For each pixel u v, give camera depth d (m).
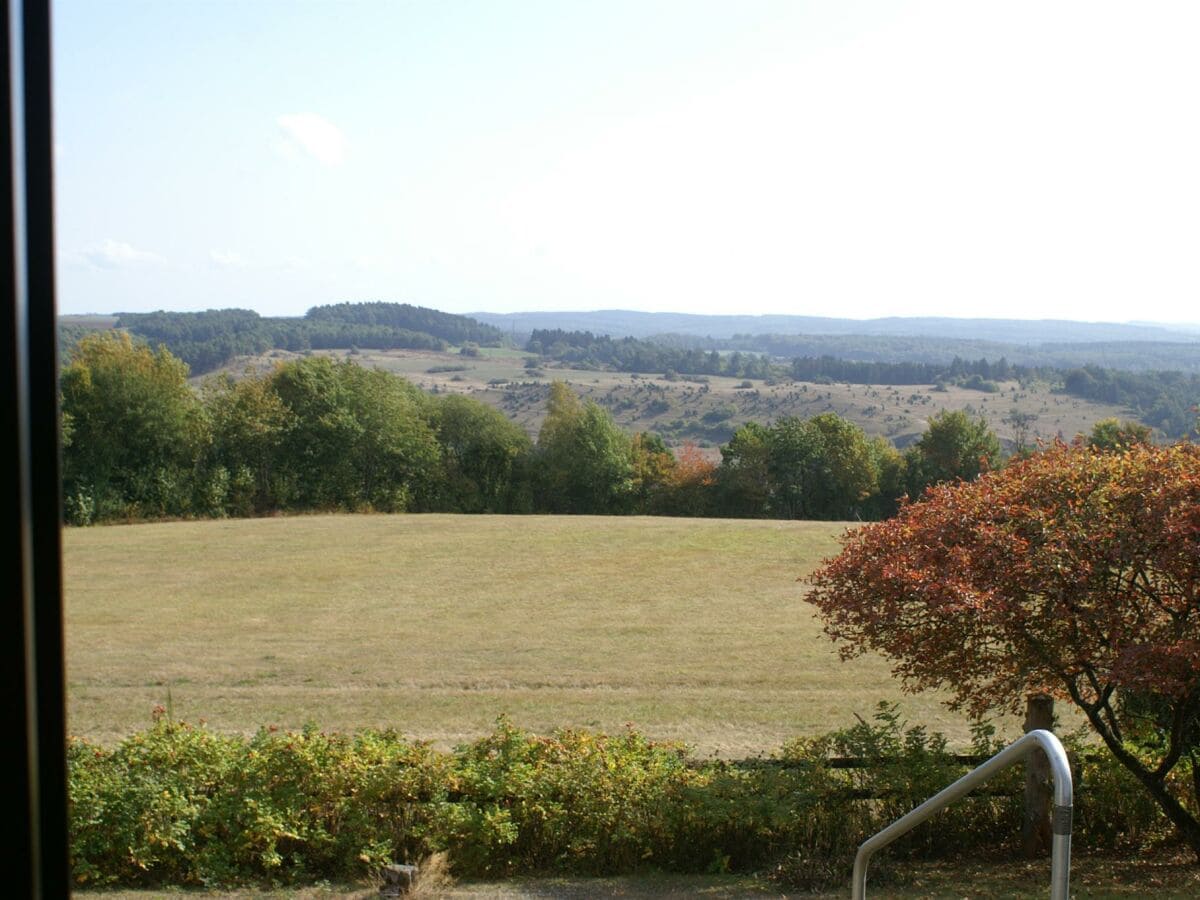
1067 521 7.89
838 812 8.39
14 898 1.31
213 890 7.33
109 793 7.53
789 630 22.05
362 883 7.52
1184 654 7.16
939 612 7.78
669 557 32.69
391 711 14.90
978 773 4.06
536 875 8.01
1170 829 9.01
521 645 20.39
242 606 25.02
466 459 58.88
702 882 7.82
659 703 15.52
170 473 47.16
